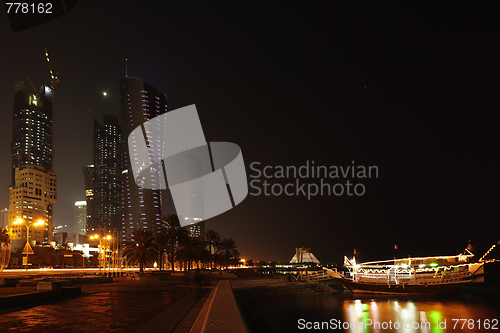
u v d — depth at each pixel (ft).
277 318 146.41
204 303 82.58
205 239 403.54
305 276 300.61
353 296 244.63
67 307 78.69
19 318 63.16
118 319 61.11
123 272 323.78
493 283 444.96
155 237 284.41
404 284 258.37
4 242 304.30
